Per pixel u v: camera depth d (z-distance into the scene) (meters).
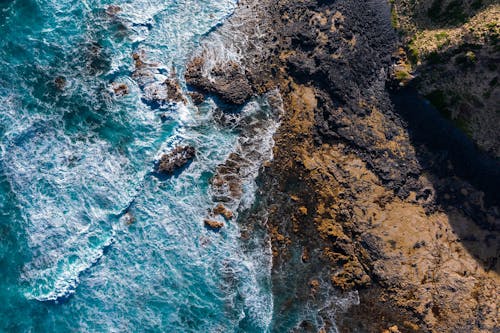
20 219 32.44
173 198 34.22
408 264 32.12
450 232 33.00
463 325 30.50
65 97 36.06
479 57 32.16
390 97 36.31
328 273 32.75
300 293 32.41
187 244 33.12
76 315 30.81
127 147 35.22
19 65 36.50
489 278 31.56
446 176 34.38
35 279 31.23
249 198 34.47
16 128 34.50
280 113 36.66
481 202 33.56
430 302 31.22
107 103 36.34
